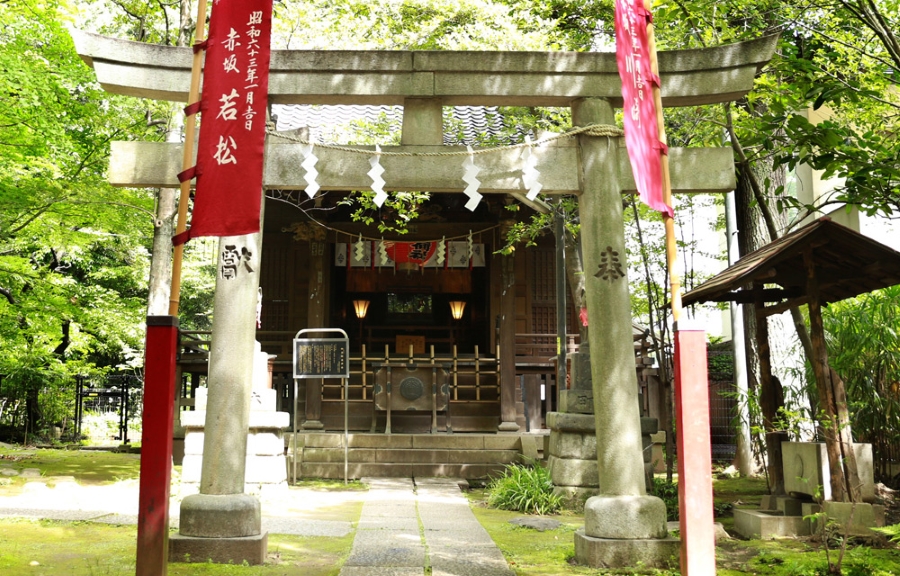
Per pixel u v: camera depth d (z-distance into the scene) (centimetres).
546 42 1098
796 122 719
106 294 1805
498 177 623
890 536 623
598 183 618
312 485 1080
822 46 958
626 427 589
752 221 1230
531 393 1552
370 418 1432
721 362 1695
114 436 1961
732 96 633
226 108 530
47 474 1033
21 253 1802
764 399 794
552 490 905
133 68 614
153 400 486
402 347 1905
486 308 1677
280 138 620
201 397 1005
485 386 1464
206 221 517
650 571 551
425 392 1298
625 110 508
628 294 611
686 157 627
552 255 1625
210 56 541
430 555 590
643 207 1201
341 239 1580
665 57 630
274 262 1616
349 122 1220
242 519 570
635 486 584
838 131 709
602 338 600
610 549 562
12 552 563
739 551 627
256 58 535
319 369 1110
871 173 718
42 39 1208
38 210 1277
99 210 1312
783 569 556
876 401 899
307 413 1425
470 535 684
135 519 711
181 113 1280
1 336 1698
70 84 1231
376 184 612
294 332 1498
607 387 593
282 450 1038
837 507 650
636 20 546
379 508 848
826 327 952
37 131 1192
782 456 747
